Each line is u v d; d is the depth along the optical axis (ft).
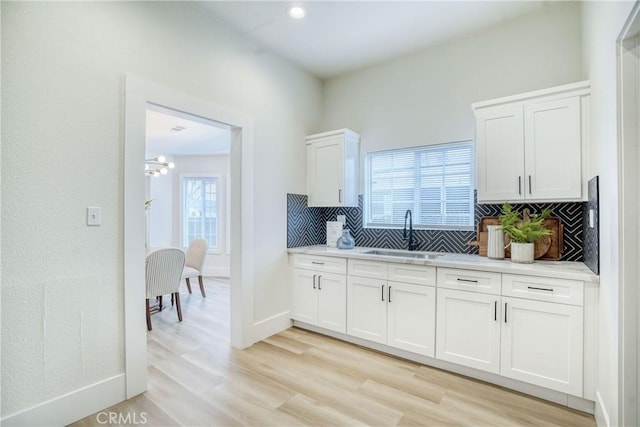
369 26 9.12
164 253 11.35
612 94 5.11
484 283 7.46
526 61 8.78
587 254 7.18
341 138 11.05
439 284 8.09
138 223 7.00
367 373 7.95
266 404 6.66
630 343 4.78
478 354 7.55
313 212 12.34
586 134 7.09
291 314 11.16
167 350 9.30
